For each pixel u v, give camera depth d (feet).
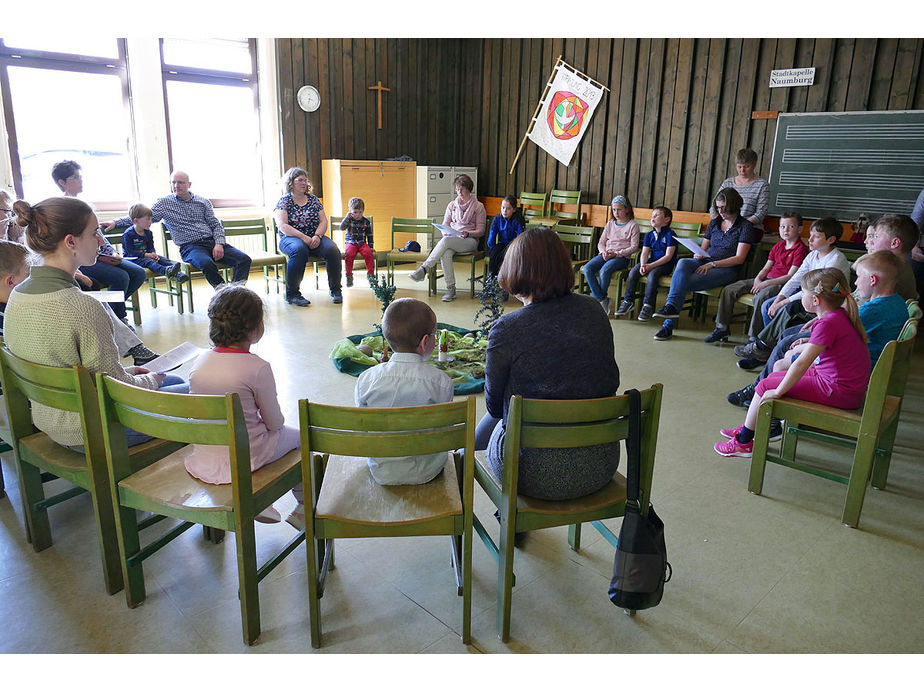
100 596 6.12
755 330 13.92
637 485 5.34
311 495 5.23
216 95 21.58
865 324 8.76
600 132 22.67
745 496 8.24
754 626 5.92
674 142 20.86
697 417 10.78
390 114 25.31
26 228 5.86
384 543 7.14
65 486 8.06
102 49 19.22
